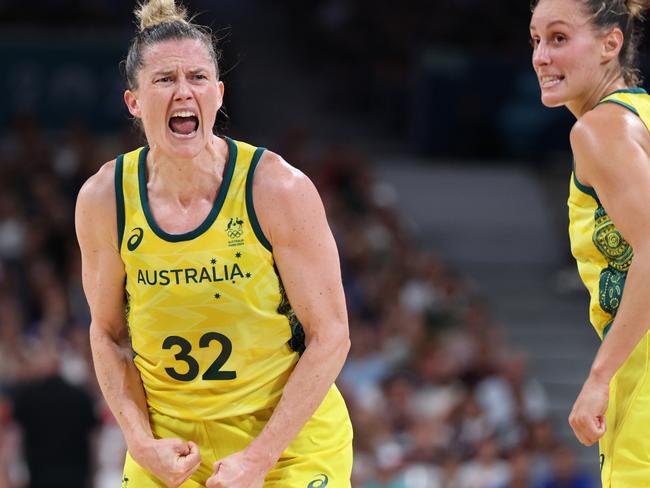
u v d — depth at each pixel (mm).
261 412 4395
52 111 17844
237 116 19797
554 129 19344
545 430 11867
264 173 4227
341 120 21312
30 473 10805
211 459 4395
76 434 10852
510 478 11094
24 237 14461
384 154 19938
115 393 4453
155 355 4332
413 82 20219
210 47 4219
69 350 12539
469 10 20469
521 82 19328
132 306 4340
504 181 19031
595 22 4352
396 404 11992
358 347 12906
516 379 12758
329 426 4508
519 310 16188
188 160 4176
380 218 15820
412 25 21312
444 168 19391
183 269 4207
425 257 15211
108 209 4301
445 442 11609
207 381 4316
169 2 4316
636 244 4082
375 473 10898
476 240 17547
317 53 22750
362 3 22266
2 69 17797
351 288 14047
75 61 17906
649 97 4348
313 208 4258
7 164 15648
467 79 19484
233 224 4207
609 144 4141
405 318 13492
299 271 4258
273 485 4418
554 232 17891
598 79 4418
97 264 4398
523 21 20344
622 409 4250
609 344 4086
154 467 4262
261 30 23969
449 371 12758
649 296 4031
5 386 11984
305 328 4367
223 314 4227
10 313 12680
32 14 19328
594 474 13219
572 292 16609
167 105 4121
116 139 17797
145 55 4156
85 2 19641
